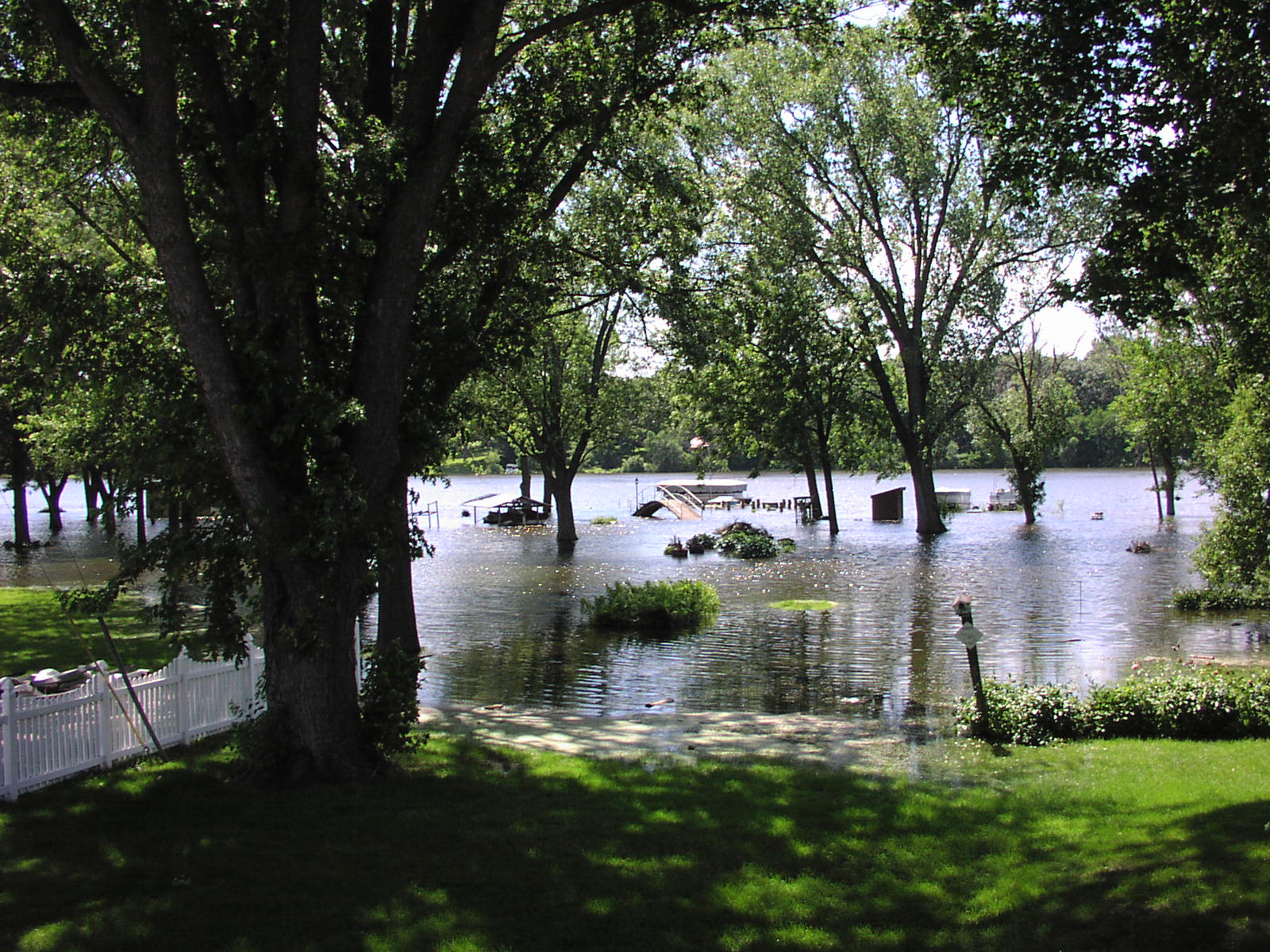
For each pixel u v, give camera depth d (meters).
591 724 13.75
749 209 38.03
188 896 6.57
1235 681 13.38
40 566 37.44
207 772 9.72
